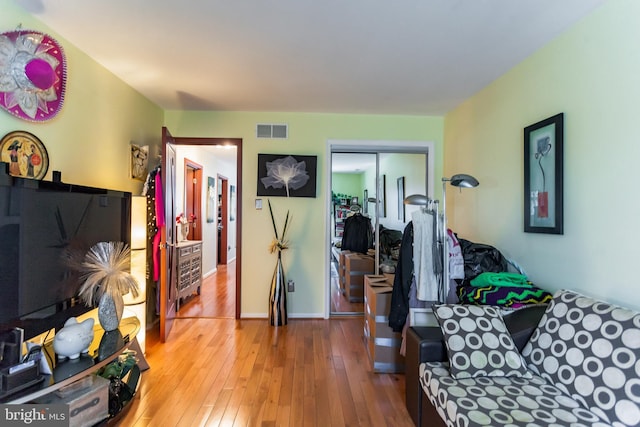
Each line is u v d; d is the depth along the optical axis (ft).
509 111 8.29
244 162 12.04
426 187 12.59
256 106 11.41
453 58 7.72
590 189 5.84
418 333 6.29
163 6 5.78
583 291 6.00
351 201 12.59
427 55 7.60
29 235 5.08
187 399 6.80
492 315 5.90
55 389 4.71
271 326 11.23
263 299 12.09
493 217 8.99
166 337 9.92
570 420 4.16
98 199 6.79
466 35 6.71
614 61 5.37
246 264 12.06
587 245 5.91
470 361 5.35
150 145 10.81
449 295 7.70
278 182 11.96
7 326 4.69
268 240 12.10
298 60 7.89
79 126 7.29
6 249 4.68
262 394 7.02
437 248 7.50
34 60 5.81
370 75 8.73
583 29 5.99
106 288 6.57
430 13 5.97
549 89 6.87
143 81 9.16
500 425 4.06
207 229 19.47
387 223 12.65
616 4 5.33
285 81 9.17
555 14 5.92
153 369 8.05
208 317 12.12
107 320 6.46
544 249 7.01
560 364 4.99
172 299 11.18
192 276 14.42
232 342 9.79
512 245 8.13
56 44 6.39
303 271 12.21
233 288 16.60
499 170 8.72
